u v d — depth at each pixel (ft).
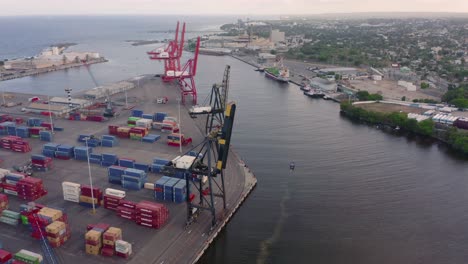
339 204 326.24
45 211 265.13
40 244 252.01
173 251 249.55
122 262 236.22
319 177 379.14
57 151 405.80
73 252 244.83
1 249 235.81
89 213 293.23
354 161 421.59
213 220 279.08
